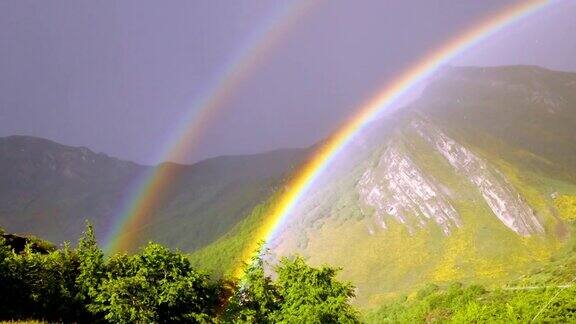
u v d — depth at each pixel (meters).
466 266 110.69
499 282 88.81
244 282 24.41
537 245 112.12
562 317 25.06
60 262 26.11
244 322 23.14
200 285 24.98
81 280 25.61
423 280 110.00
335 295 22.80
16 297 24.56
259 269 24.72
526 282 70.25
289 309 22.67
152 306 23.80
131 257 26.69
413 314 61.31
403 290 107.88
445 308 57.53
